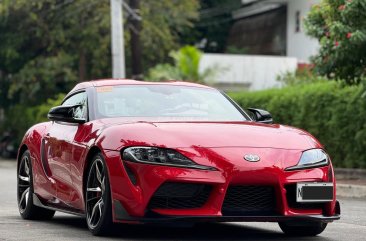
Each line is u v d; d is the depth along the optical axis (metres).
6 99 50.38
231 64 45.38
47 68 45.97
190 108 9.88
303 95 24.70
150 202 8.28
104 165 8.69
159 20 47.53
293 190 8.41
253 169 8.24
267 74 45.66
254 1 55.53
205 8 63.16
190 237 9.07
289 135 8.92
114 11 31.97
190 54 39.06
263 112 10.16
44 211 11.38
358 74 18.75
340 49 17.98
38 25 45.84
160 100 9.95
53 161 10.42
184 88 10.32
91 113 9.74
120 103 9.84
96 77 47.84
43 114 41.91
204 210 8.21
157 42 47.88
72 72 46.81
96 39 45.84
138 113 9.67
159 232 9.52
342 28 17.77
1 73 49.94
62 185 10.09
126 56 48.19
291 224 8.66
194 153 8.31
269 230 10.08
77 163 9.46
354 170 21.97
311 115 24.30
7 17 46.25
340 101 22.78
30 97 47.41
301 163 8.51
